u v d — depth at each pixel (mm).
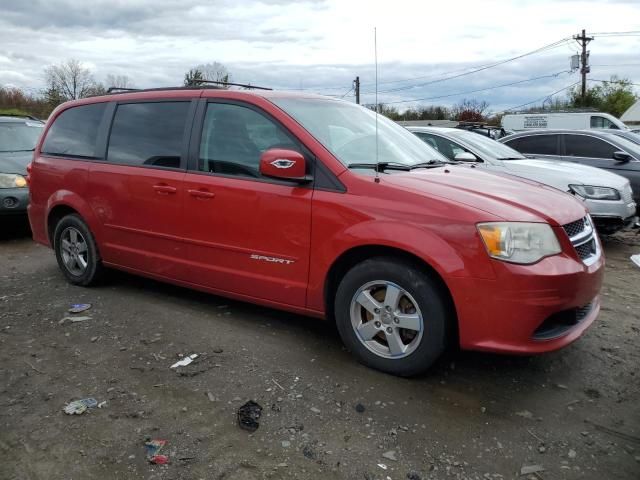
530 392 3270
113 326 4246
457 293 3057
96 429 2879
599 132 9195
